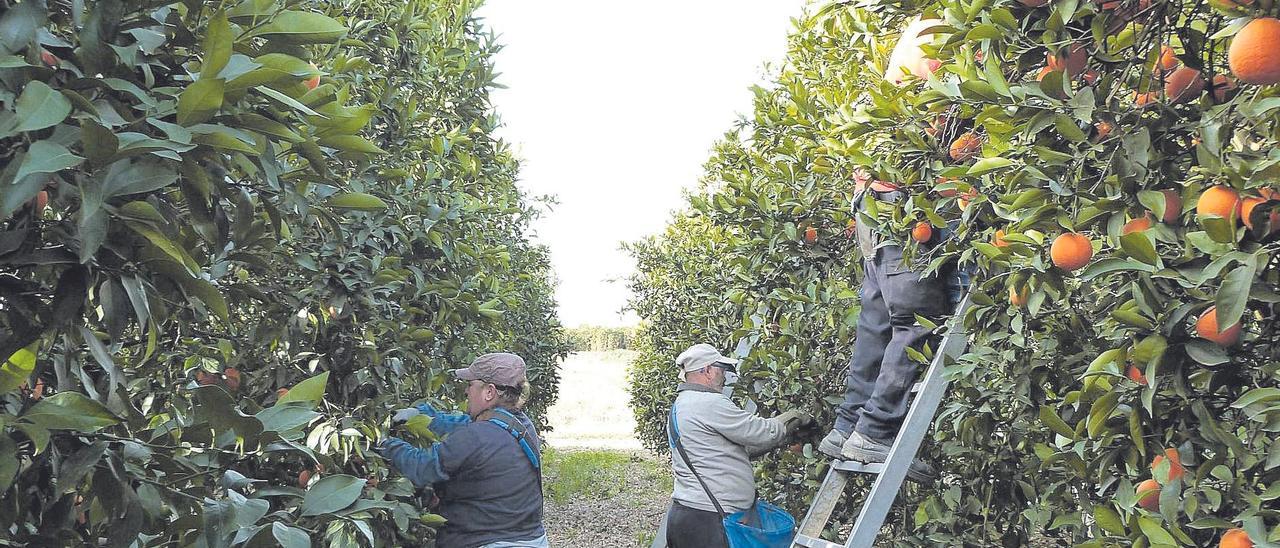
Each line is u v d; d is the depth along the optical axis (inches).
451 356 171.0
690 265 285.3
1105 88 72.9
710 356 168.7
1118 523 74.3
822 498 141.1
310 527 109.0
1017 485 130.0
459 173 181.9
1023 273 80.4
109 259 54.5
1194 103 74.8
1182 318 63.7
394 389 147.6
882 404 132.9
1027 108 73.7
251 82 52.2
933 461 147.2
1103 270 66.8
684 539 160.2
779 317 181.6
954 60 87.7
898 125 114.4
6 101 47.0
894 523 161.5
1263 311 69.1
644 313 416.2
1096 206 70.1
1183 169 71.6
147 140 48.1
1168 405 70.6
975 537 131.6
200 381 129.4
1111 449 74.5
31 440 53.2
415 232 153.2
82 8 52.2
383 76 160.2
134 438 60.1
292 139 57.3
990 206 96.7
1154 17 71.7
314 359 138.5
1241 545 64.2
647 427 493.0
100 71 52.1
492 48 208.1
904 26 117.8
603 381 1469.0
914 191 121.7
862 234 144.0
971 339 111.5
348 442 129.0
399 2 170.7
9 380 53.7
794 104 175.6
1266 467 63.7
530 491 150.6
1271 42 58.6
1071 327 101.0
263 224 80.4
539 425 511.5
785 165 177.6
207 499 60.8
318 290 132.7
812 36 176.1
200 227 57.5
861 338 145.6
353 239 137.4
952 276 134.6
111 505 56.1
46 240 55.5
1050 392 104.7
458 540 146.6
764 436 160.6
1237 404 60.9
